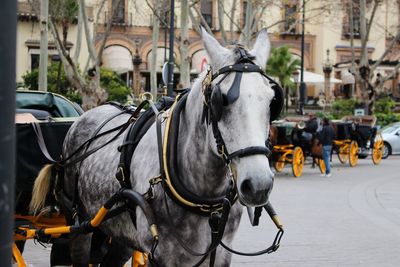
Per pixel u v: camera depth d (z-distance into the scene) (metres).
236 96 3.86
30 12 39.91
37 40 40.53
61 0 26.45
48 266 8.75
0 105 1.93
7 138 1.94
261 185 3.64
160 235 4.50
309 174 24.14
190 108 4.53
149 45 47.59
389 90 49.97
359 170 26.28
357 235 11.37
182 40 23.77
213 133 4.04
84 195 5.77
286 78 40.94
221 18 26.23
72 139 6.48
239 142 3.79
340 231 11.75
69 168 6.28
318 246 10.34
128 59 46.94
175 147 4.56
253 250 10.00
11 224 1.96
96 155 5.67
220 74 4.07
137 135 5.10
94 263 6.46
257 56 4.18
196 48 47.12
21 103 8.51
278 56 40.91
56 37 26.03
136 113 5.59
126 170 4.95
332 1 48.47
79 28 26.83
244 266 8.86
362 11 37.03
